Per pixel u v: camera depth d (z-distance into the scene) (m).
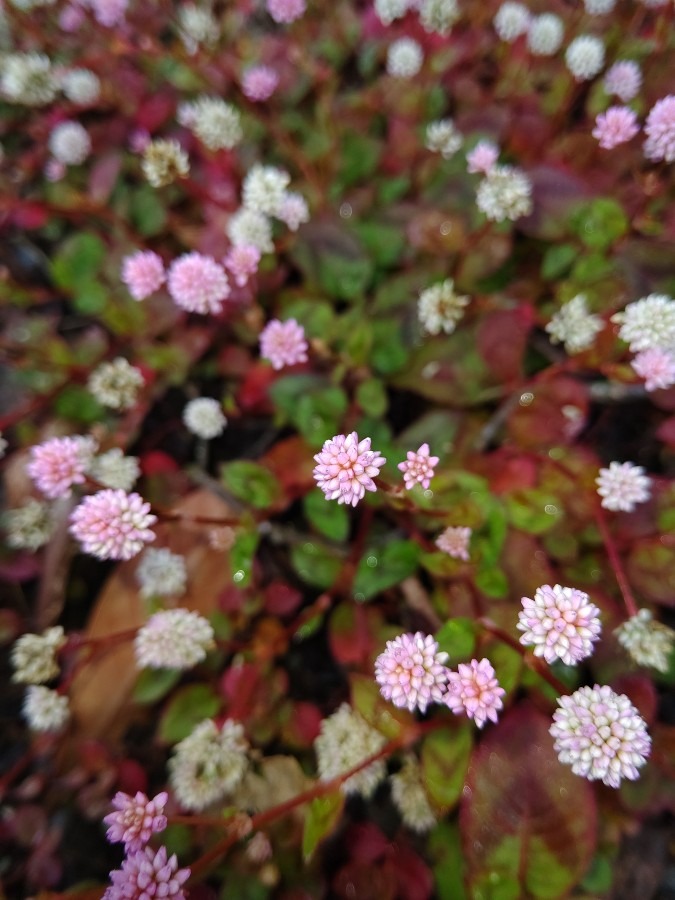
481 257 0.10
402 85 0.12
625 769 0.06
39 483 0.08
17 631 0.09
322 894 0.08
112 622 0.09
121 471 0.09
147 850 0.06
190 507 0.10
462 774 0.07
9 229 0.12
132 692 0.09
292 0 0.12
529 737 0.07
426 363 0.10
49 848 0.08
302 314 0.10
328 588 0.09
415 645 0.07
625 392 0.10
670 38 0.11
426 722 0.07
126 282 0.10
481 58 0.13
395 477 0.09
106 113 0.13
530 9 0.12
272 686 0.09
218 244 0.11
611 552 0.08
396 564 0.08
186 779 0.08
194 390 0.11
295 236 0.11
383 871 0.08
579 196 0.10
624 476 0.08
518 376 0.09
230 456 0.11
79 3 0.12
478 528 0.08
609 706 0.06
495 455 0.09
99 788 0.08
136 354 0.10
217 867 0.08
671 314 0.08
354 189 0.12
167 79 0.13
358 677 0.07
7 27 0.13
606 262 0.10
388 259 0.11
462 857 0.07
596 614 0.06
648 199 0.10
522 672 0.08
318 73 0.12
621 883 0.08
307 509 0.09
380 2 0.12
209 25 0.12
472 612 0.08
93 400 0.10
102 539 0.07
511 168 0.10
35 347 0.10
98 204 0.11
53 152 0.12
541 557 0.08
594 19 0.12
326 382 0.10
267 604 0.09
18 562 0.09
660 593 0.08
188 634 0.08
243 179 0.12
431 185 0.11
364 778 0.08
